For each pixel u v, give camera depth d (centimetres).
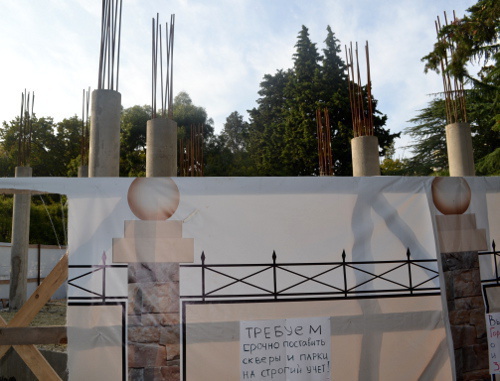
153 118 653
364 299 376
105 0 585
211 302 359
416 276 386
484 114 1656
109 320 349
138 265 355
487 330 392
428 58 704
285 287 368
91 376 343
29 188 351
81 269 350
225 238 365
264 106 3053
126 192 360
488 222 405
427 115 2159
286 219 374
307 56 2659
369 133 813
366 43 821
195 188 367
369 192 388
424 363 379
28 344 346
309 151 2503
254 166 2939
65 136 2947
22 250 921
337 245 378
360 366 370
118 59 591
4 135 2750
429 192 396
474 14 675
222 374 354
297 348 364
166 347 351
